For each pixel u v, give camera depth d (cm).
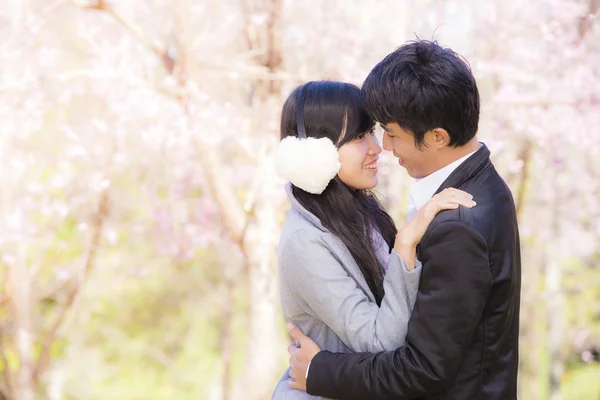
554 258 757
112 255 765
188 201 621
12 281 562
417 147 162
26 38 493
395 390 157
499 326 157
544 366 870
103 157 547
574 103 491
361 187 181
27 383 581
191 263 930
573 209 666
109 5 458
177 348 1104
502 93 494
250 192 487
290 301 181
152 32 535
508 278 155
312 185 174
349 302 169
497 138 514
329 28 511
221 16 543
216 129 468
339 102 176
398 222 508
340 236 176
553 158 577
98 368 1009
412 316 157
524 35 531
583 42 492
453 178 162
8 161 511
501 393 160
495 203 157
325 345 180
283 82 506
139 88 466
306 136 177
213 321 1097
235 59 520
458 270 149
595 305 936
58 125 543
